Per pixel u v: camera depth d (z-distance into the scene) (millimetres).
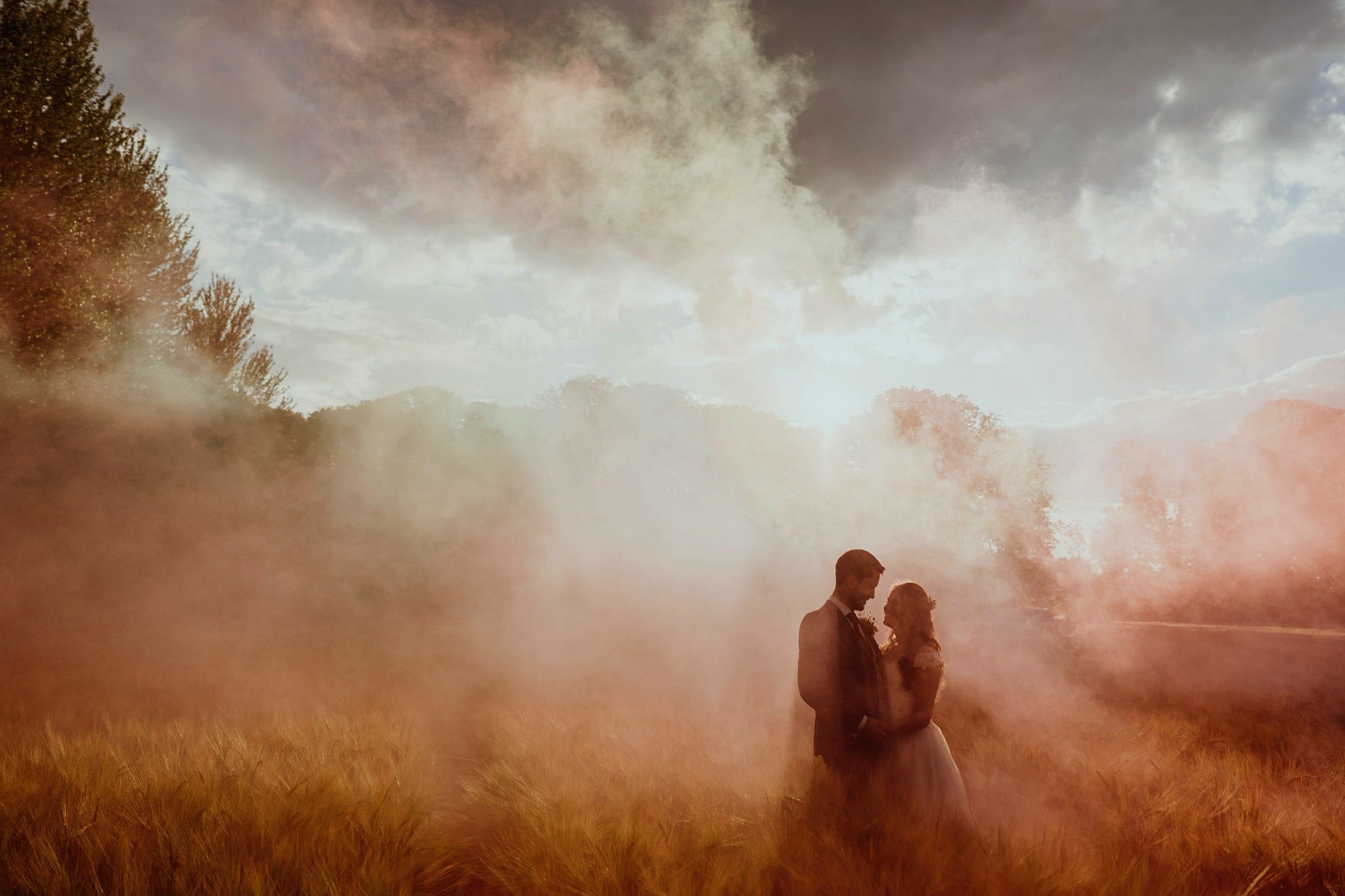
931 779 3537
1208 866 3070
